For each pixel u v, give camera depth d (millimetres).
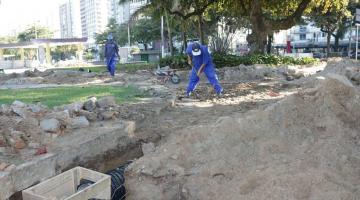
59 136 5707
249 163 5129
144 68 23156
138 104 9133
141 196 5000
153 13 23219
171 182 5094
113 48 17031
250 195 4492
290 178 4508
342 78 6262
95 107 7543
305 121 5605
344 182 4449
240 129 5586
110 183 4617
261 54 20266
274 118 5680
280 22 20953
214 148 5453
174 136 6277
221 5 23484
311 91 6035
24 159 4746
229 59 18641
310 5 22828
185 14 23766
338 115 5566
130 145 6383
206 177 5031
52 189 4469
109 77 16906
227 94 11375
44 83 15508
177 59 19328
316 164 4832
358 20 15586
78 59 66125
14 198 4418
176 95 10852
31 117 6055
